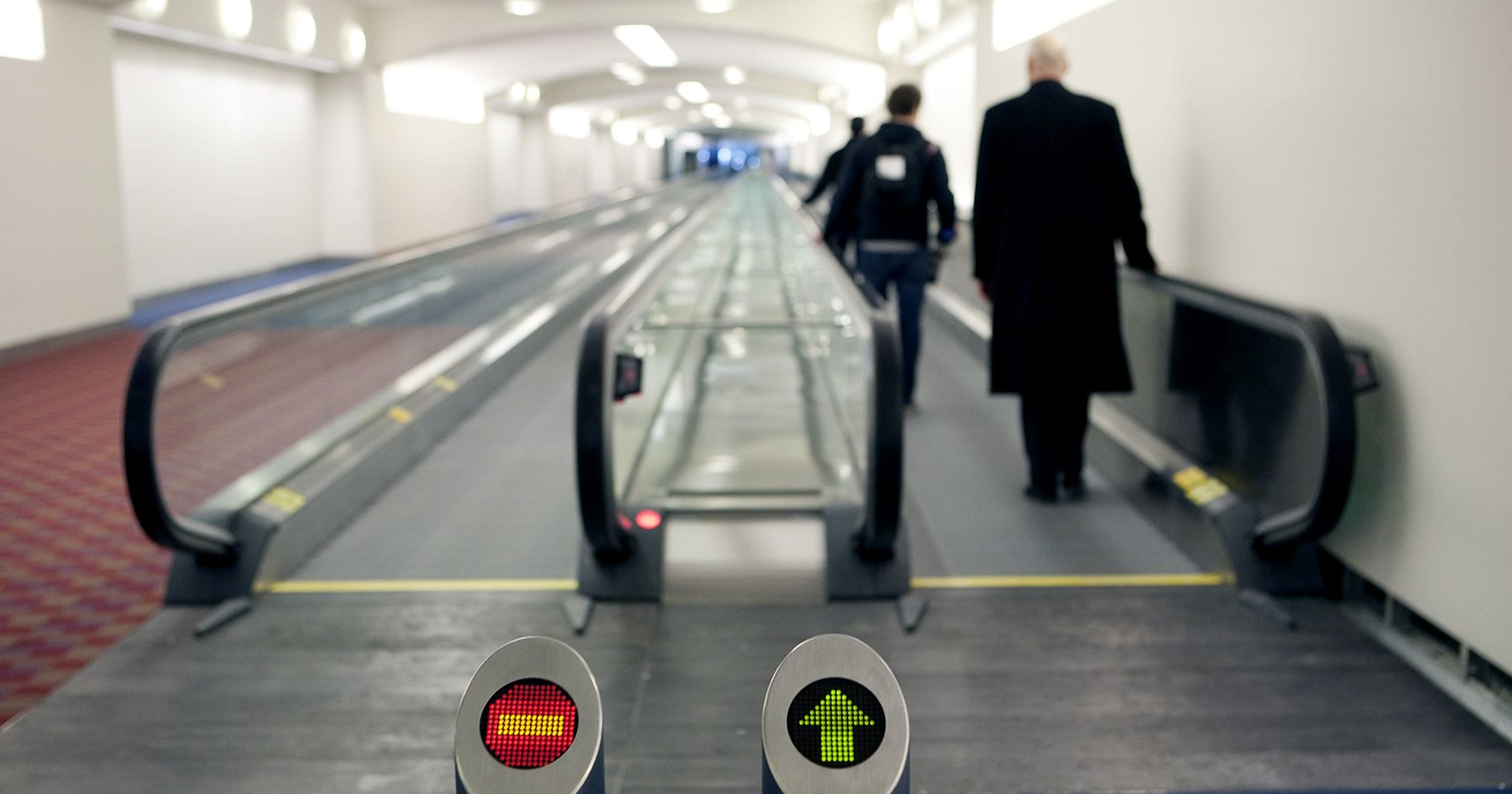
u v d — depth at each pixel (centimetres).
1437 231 273
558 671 114
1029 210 409
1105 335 412
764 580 346
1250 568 342
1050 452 434
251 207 1469
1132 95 518
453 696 283
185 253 1305
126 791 239
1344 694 276
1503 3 247
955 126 1413
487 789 110
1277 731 258
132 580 397
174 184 1280
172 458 514
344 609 341
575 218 1058
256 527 365
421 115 1905
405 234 1842
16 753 256
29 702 298
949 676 290
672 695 283
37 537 447
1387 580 301
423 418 545
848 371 436
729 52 1938
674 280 577
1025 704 273
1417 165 281
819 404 470
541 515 439
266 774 246
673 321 453
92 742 261
